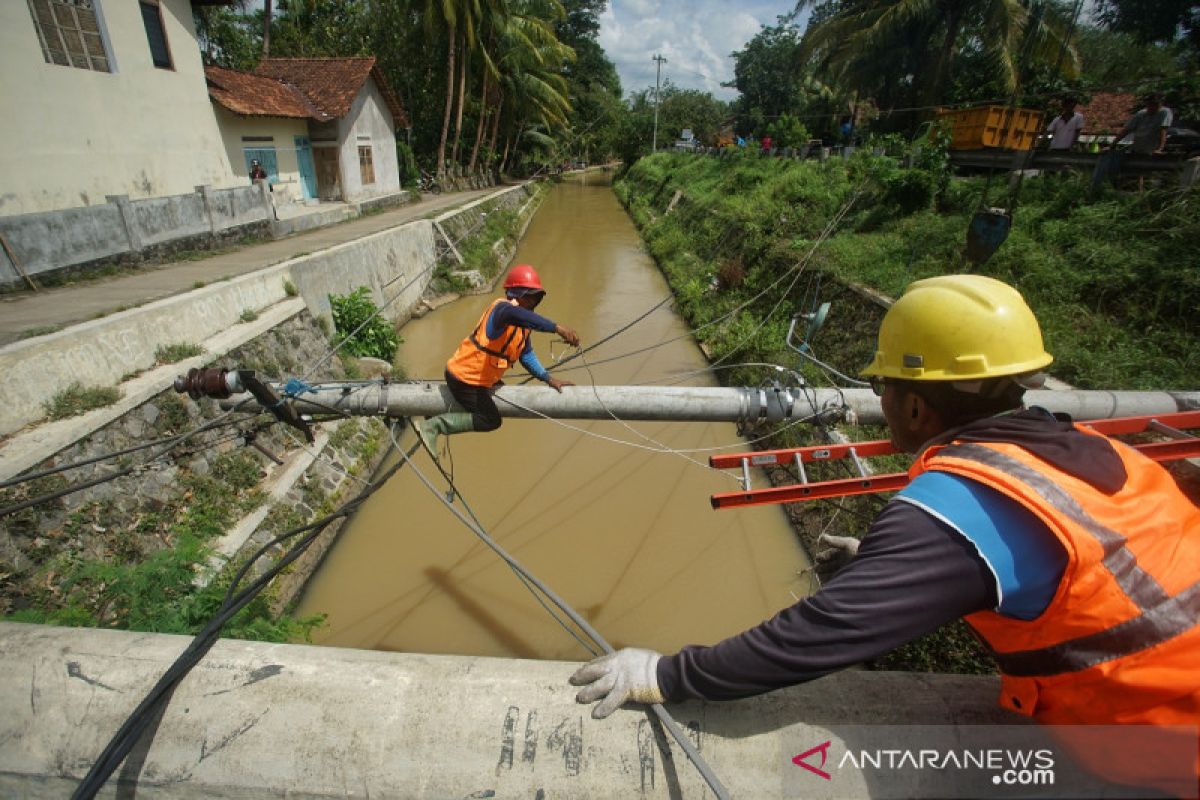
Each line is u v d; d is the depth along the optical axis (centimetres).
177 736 163
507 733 155
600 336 1334
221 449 614
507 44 2864
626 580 625
